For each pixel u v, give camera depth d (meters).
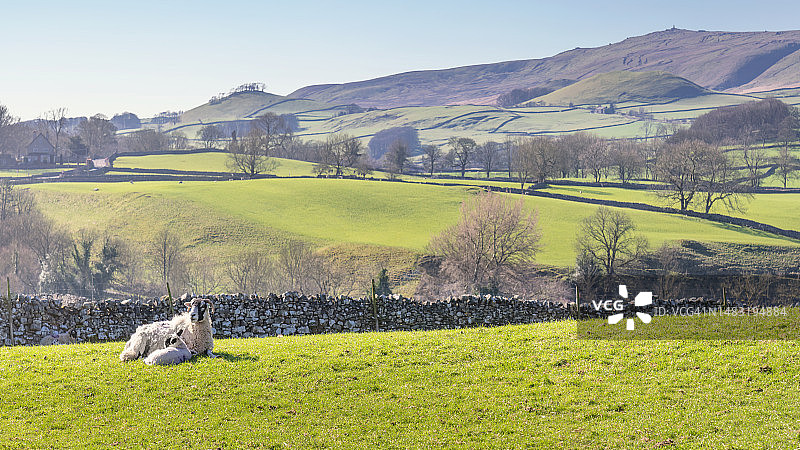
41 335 30.78
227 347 24.62
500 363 22.53
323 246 130.12
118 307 32.16
